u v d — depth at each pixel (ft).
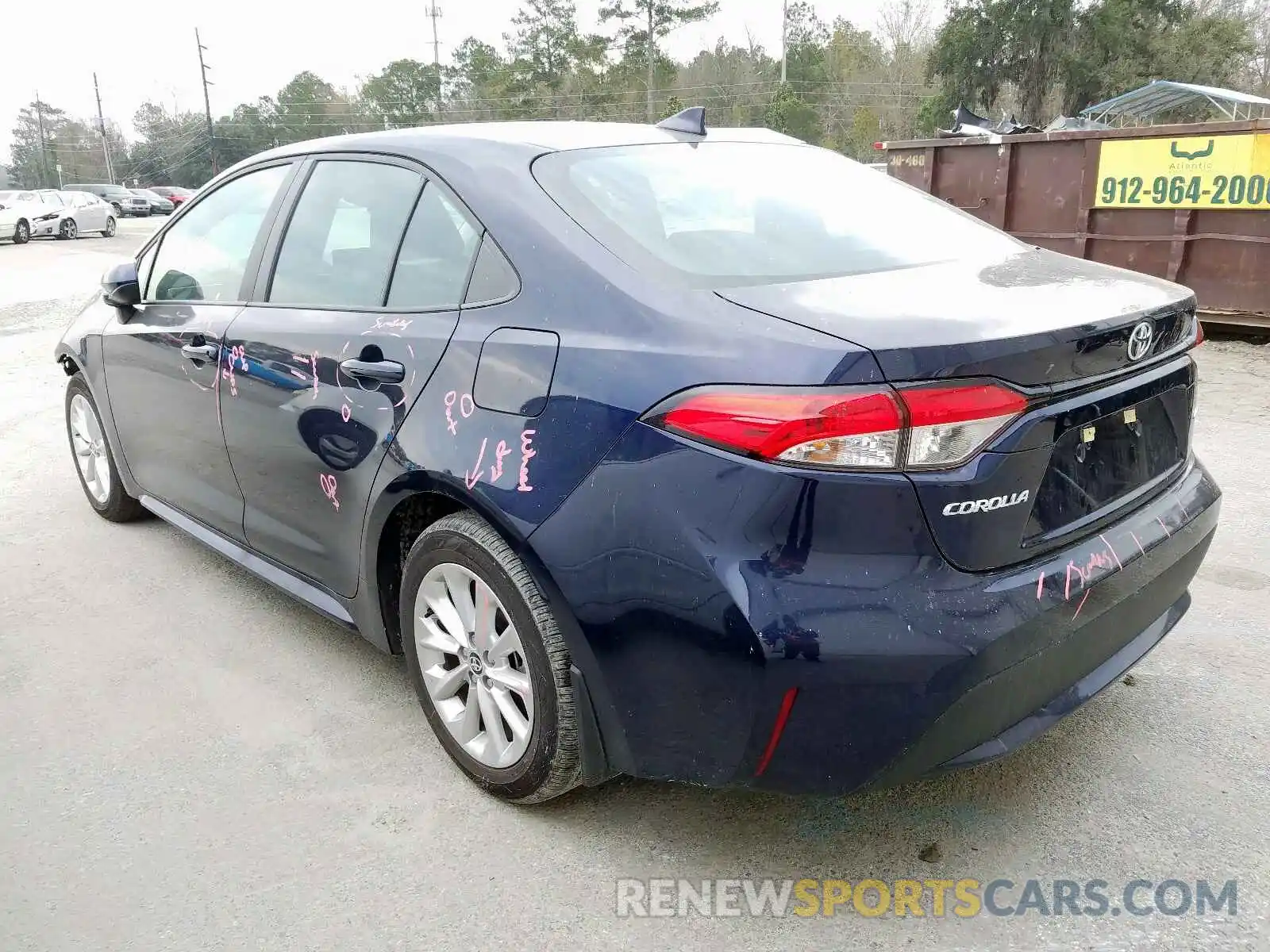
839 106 210.79
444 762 9.11
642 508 6.61
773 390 6.16
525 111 215.10
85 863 7.84
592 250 7.60
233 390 10.65
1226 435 18.35
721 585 6.28
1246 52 147.64
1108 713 9.62
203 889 7.54
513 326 7.72
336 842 8.05
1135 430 7.67
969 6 152.66
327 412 9.26
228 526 11.74
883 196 9.77
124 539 14.87
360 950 6.93
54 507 16.34
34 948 6.97
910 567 6.23
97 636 11.75
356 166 9.98
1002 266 8.21
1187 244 25.85
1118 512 7.52
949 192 30.58
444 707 8.77
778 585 6.19
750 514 6.22
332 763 9.13
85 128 319.47
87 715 10.03
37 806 8.58
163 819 8.38
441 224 8.75
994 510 6.35
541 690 7.56
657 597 6.59
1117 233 27.17
